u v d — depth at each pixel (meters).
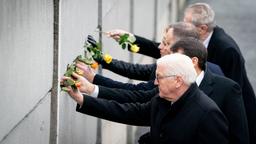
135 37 6.15
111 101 4.71
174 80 4.29
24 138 4.18
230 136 4.93
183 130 4.36
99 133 6.65
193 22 5.84
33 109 4.34
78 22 5.29
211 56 5.98
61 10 4.72
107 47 6.71
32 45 4.22
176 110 4.38
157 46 6.18
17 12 3.87
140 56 9.44
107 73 6.83
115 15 7.19
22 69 4.04
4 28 3.64
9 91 3.80
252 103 6.06
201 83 4.87
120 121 4.69
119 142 7.73
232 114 4.88
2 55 3.63
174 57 4.32
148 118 4.71
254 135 6.06
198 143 4.36
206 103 4.37
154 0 10.45
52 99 4.79
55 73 4.75
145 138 4.99
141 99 4.93
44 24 4.46
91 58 5.30
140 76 5.72
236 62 5.94
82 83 4.86
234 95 4.90
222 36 5.98
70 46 5.05
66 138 5.17
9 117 3.84
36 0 4.25
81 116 5.73
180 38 4.82
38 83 4.41
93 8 5.91
